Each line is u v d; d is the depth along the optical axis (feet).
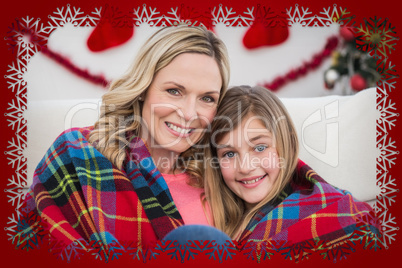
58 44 4.78
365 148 4.28
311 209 3.66
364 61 4.68
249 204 3.88
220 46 3.79
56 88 4.86
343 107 4.43
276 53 4.81
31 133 4.40
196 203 3.82
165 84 3.63
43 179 3.76
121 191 3.61
